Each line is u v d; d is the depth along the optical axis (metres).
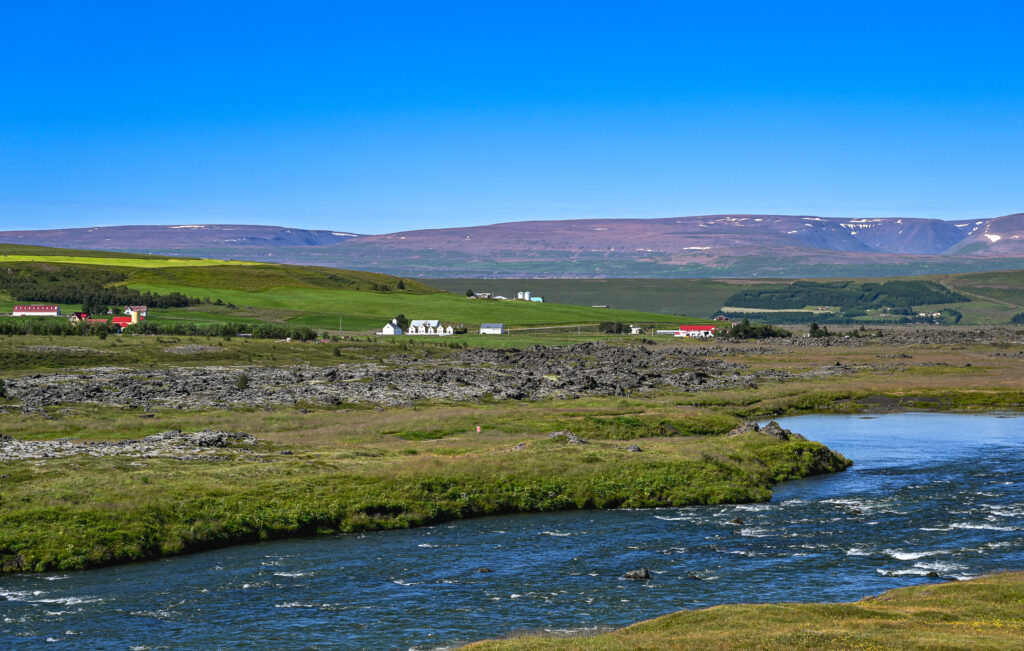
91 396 134.25
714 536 63.91
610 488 77.25
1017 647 33.97
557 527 67.56
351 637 43.56
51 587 52.22
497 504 73.31
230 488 70.38
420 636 43.59
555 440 93.31
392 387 153.00
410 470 77.44
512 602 48.97
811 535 63.53
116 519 61.59
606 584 52.28
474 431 109.94
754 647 35.25
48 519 60.50
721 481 79.62
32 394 132.62
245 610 48.00
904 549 58.84
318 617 46.72
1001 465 91.38
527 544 62.28
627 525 67.94
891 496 76.81
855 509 71.81
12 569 55.28
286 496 69.50
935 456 97.75
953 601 43.19
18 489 65.94
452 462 81.25
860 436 114.69
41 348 182.12
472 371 178.12
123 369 166.62
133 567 56.69
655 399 149.88
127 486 68.38
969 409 145.12
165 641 43.22
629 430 113.19
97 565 56.78
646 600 48.88
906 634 36.59
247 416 120.94
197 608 48.34
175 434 94.94
